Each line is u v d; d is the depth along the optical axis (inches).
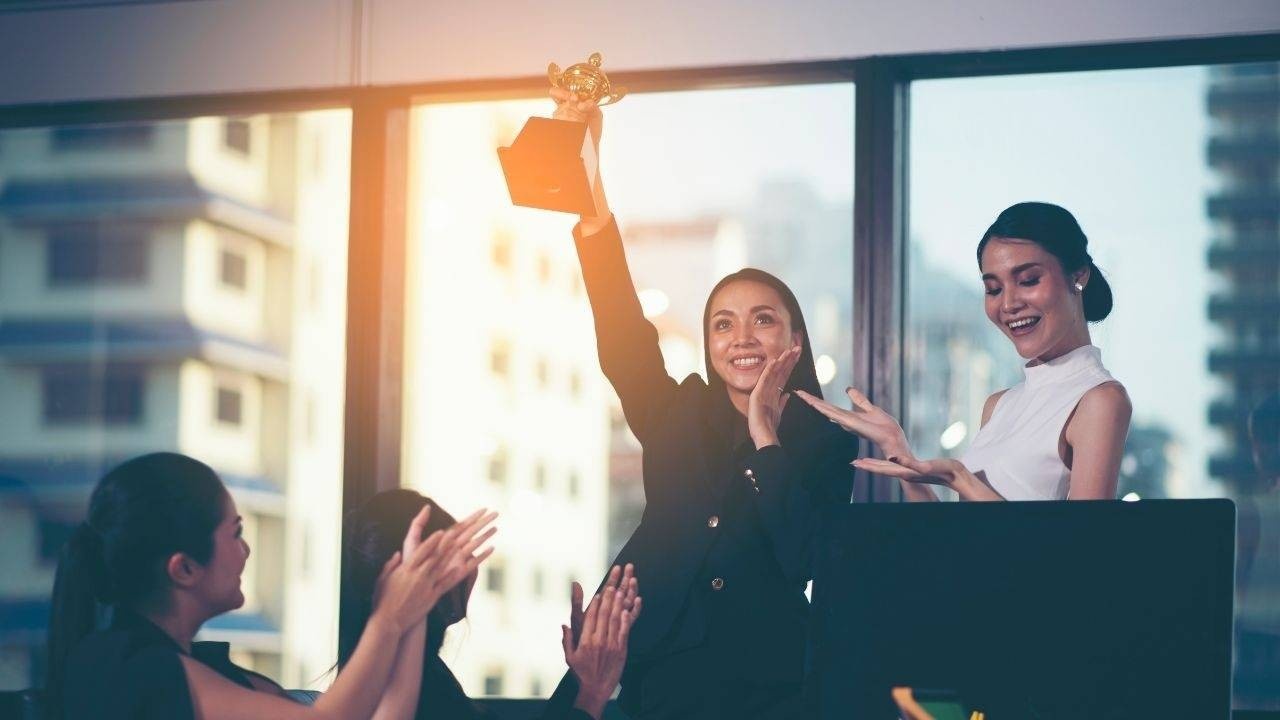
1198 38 140.9
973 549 62.0
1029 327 122.0
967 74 147.0
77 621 88.4
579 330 147.3
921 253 145.3
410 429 152.2
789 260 146.2
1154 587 60.6
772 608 105.6
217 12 163.3
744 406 114.2
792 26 150.3
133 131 163.8
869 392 141.9
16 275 162.9
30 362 161.2
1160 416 135.6
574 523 143.3
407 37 159.2
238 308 158.1
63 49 165.9
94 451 158.7
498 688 142.6
